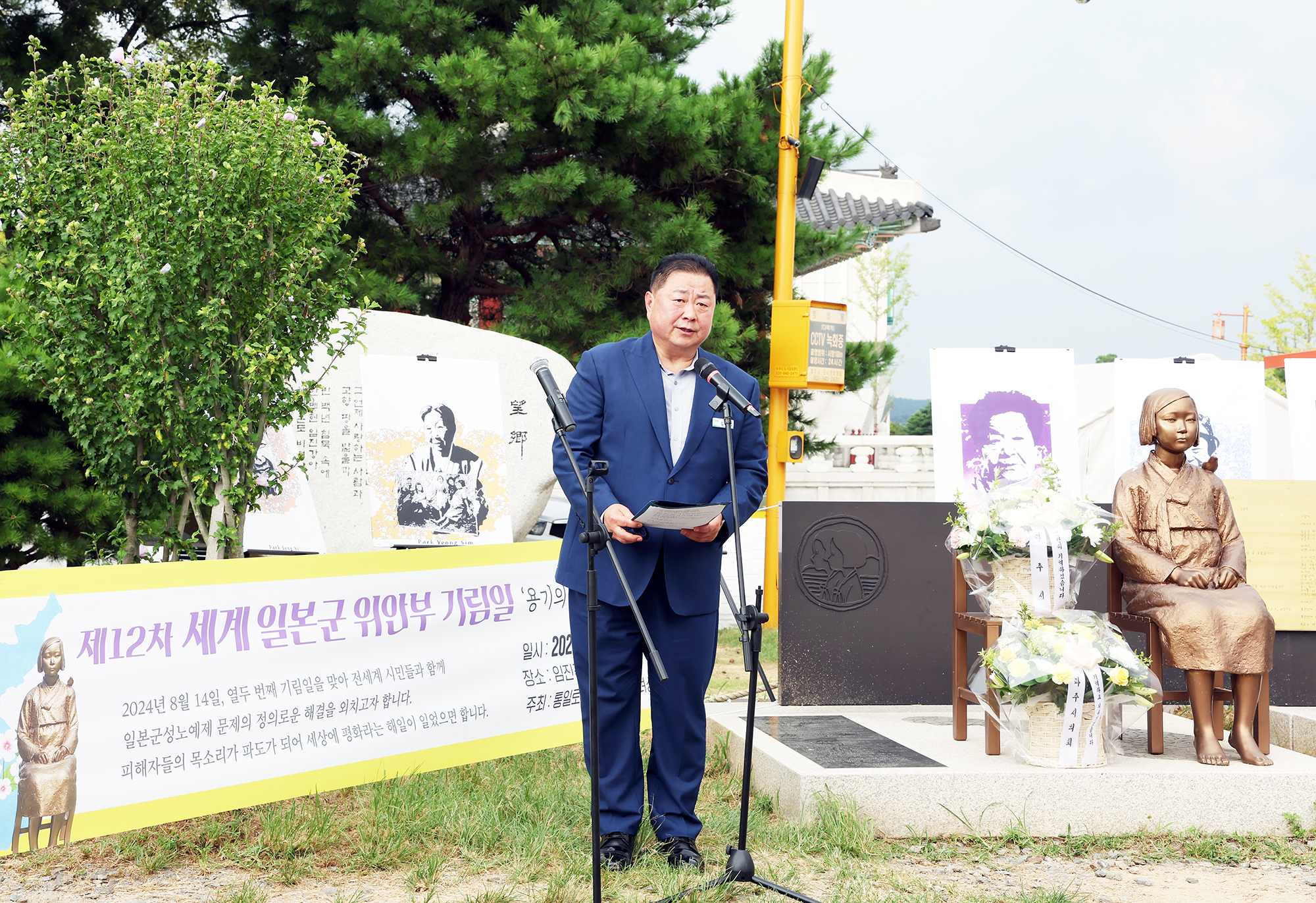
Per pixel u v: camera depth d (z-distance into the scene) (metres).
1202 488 4.30
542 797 4.02
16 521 5.45
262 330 4.22
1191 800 3.80
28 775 3.19
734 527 3.04
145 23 9.17
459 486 5.70
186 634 3.59
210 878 3.26
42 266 3.99
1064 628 3.98
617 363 3.37
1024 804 3.79
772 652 7.92
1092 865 3.49
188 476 4.22
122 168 3.95
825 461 13.53
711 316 3.29
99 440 4.25
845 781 3.78
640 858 3.38
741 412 3.39
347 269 4.59
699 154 8.67
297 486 5.43
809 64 9.12
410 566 4.24
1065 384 5.78
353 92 8.16
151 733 3.47
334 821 3.76
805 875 3.34
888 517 5.39
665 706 3.40
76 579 3.35
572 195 8.57
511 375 6.05
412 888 3.18
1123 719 4.85
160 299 3.97
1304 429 5.95
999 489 4.33
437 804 3.88
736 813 3.96
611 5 8.70
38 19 8.49
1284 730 5.00
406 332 5.79
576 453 3.28
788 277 8.35
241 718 3.70
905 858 3.54
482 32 8.52
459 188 8.57
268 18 8.79
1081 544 4.15
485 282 9.89
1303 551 5.29
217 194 4.00
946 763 3.98
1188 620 3.98
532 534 9.26
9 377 5.12
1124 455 5.88
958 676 4.44
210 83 4.14
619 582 3.26
